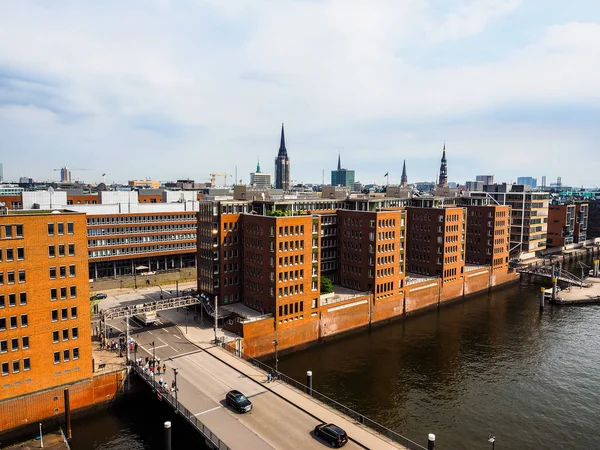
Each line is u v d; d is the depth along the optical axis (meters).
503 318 121.12
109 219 132.50
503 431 65.81
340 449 51.06
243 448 51.12
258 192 125.31
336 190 142.25
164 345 83.12
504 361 90.75
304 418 58.44
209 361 76.31
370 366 87.44
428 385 79.69
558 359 92.00
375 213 111.44
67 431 63.38
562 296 140.00
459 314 125.19
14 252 61.06
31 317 62.69
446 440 63.12
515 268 167.00
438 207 143.12
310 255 96.25
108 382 69.38
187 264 152.75
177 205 148.88
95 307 101.44
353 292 114.56
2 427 60.81
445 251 134.00
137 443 61.22
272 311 91.81
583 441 63.69
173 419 65.12
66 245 65.31
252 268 97.81
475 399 74.94
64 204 139.12
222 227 99.12
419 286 126.06
